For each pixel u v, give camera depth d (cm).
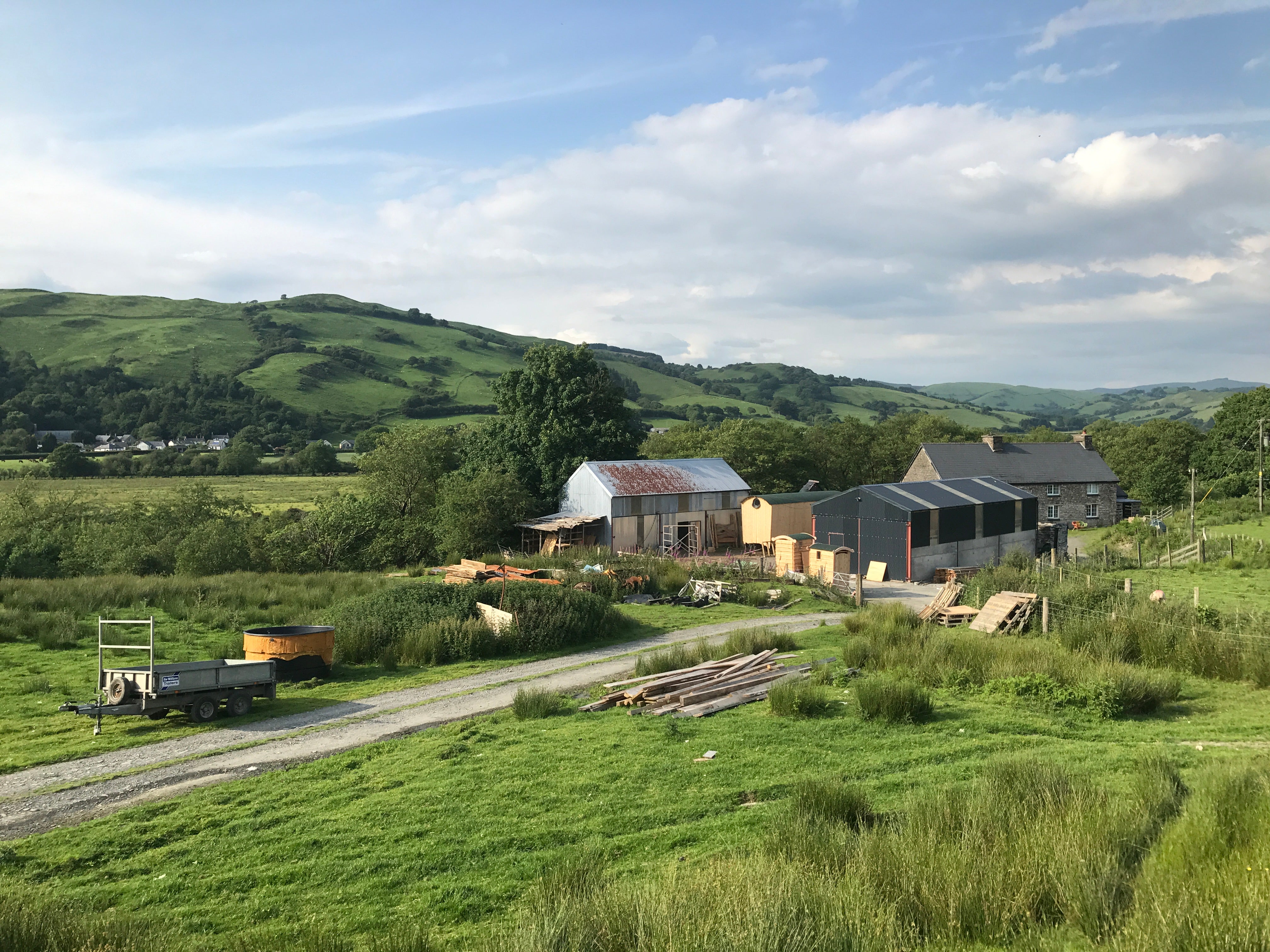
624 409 6034
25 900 757
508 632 2169
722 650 1953
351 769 1207
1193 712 1323
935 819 749
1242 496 6981
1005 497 4491
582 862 738
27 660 1895
